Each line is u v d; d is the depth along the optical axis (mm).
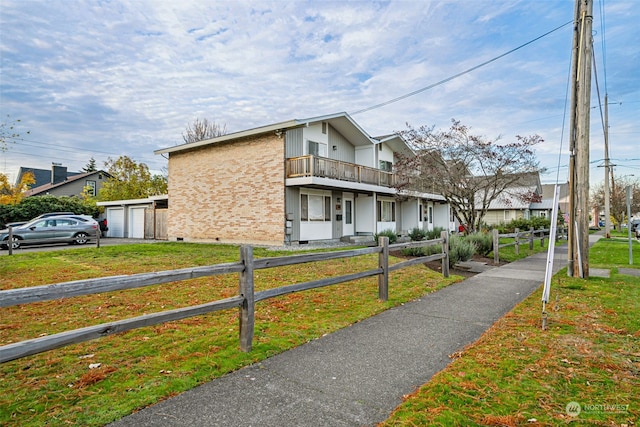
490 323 4645
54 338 2307
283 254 12164
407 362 3402
